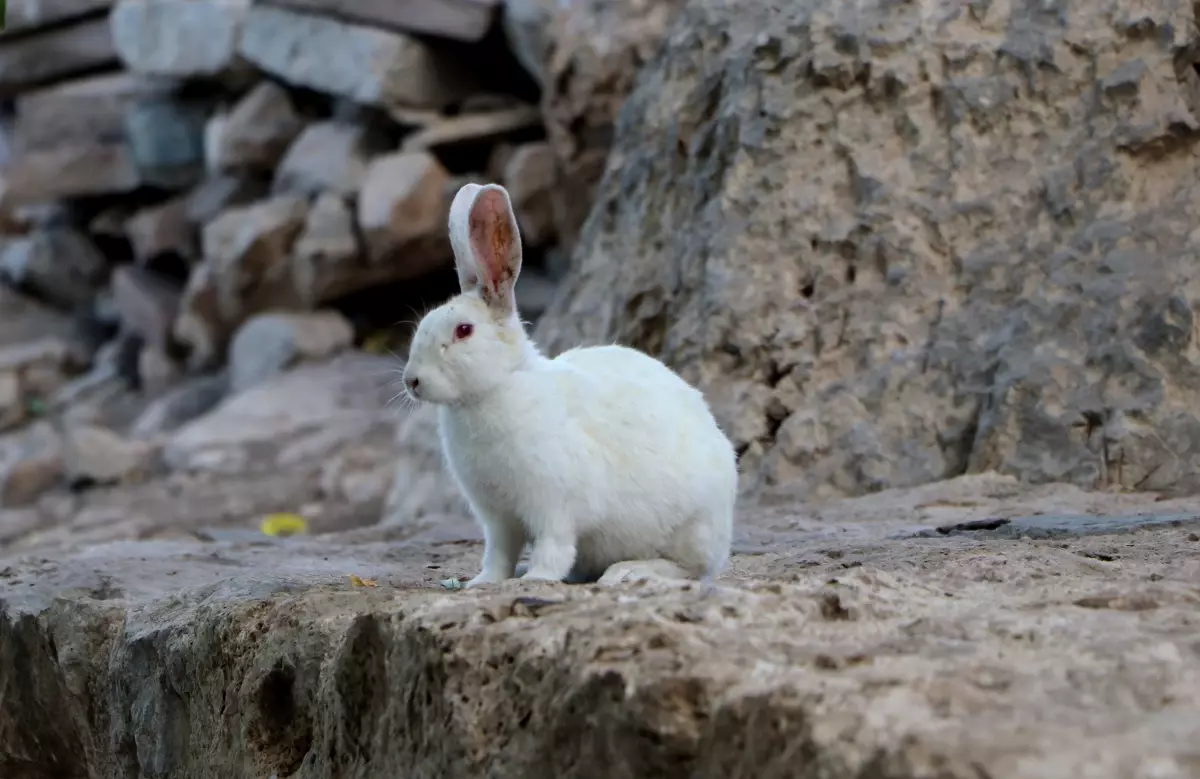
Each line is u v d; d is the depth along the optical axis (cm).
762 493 725
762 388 765
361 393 1423
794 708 249
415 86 1459
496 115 1480
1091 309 681
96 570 571
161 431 1495
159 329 1628
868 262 766
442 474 904
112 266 1786
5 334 1772
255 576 487
